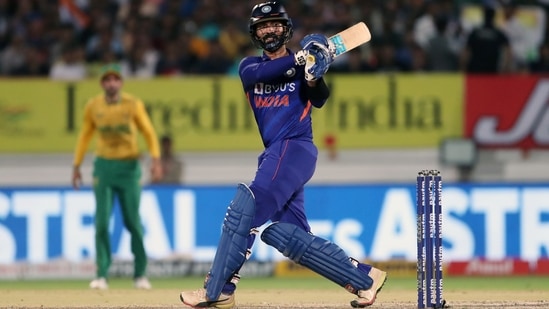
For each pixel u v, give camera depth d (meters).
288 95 26.56
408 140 52.97
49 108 52.81
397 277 49.31
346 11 60.00
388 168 53.03
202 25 60.41
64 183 53.00
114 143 40.59
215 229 49.66
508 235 49.72
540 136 53.16
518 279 48.44
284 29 26.61
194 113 52.78
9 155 52.84
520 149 53.22
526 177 53.25
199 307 27.08
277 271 50.31
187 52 58.91
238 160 52.88
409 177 52.97
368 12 59.97
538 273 49.75
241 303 30.03
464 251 49.66
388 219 49.62
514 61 58.56
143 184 50.94
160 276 49.47
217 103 52.81
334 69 56.50
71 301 31.59
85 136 41.47
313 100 26.50
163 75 58.03
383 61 57.22
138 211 41.25
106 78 39.91
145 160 52.78
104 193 40.81
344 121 52.88
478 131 53.12
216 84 52.81
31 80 52.81
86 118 41.09
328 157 52.88
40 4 62.44
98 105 40.41
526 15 61.44
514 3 61.91
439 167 53.12
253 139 52.84
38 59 58.88
